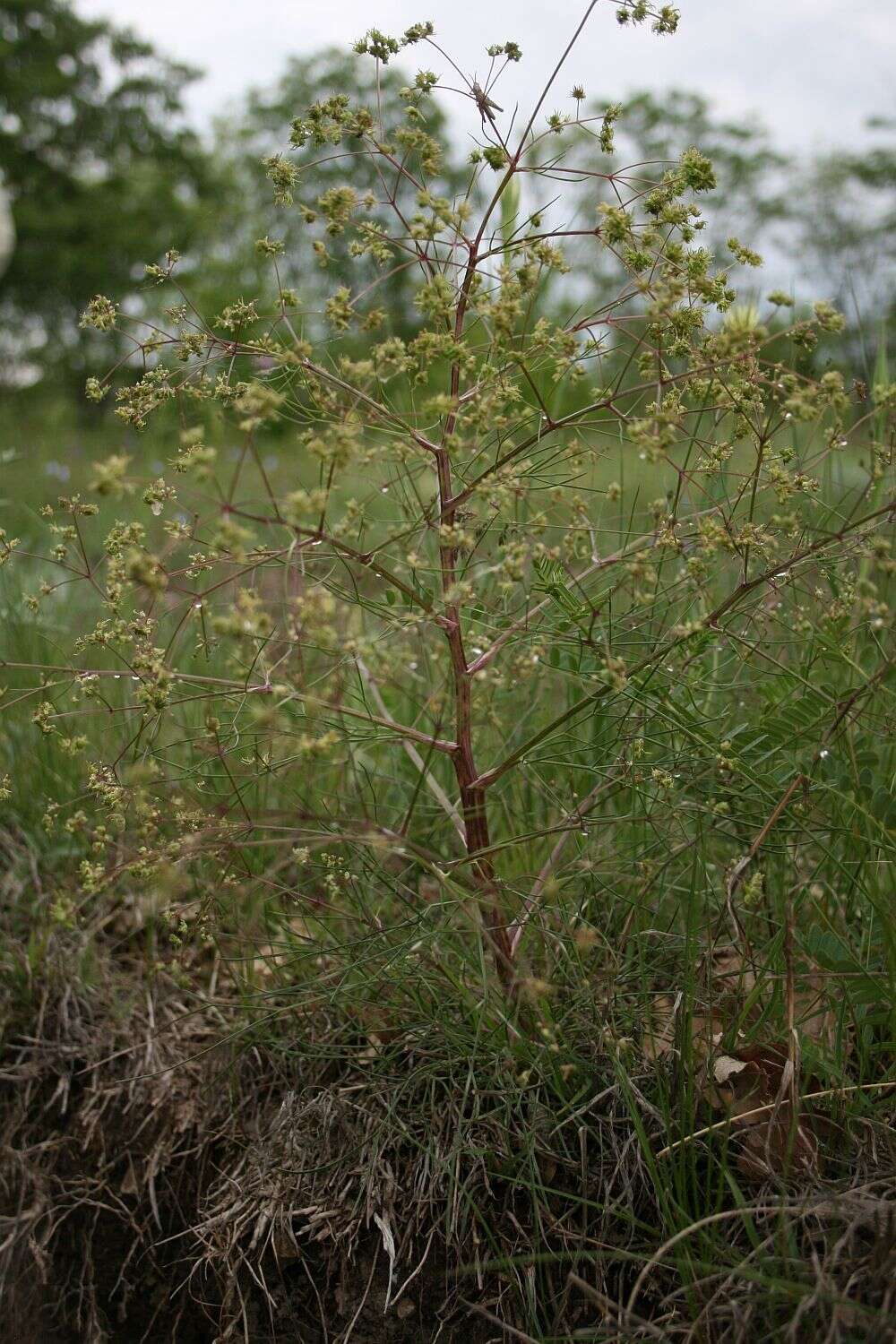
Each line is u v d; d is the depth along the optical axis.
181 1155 1.70
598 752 1.75
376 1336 1.47
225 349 1.46
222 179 31.62
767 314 1.31
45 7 29.84
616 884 1.71
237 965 1.84
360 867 1.74
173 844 1.42
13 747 2.32
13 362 24.25
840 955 1.46
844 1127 1.41
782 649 1.86
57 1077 1.82
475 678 1.50
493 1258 1.42
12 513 4.23
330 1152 1.58
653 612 1.69
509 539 1.63
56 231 28.27
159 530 2.73
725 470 1.63
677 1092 1.46
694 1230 1.33
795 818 1.50
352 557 1.42
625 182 1.40
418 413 1.38
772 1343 1.18
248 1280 1.57
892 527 1.64
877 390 1.35
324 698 1.41
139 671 1.52
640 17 1.34
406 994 1.60
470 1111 1.53
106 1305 1.70
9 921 2.05
